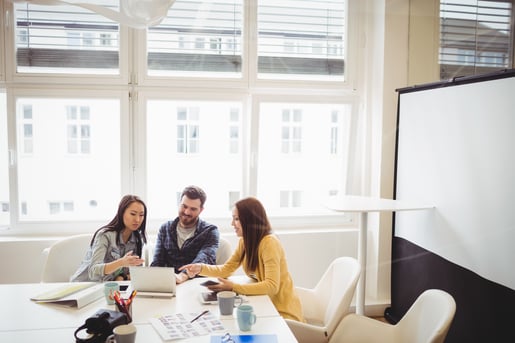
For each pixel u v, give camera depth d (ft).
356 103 9.09
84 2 5.15
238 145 9.27
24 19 8.38
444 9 7.88
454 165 7.32
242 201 6.49
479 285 6.83
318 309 6.96
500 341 6.47
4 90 8.61
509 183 6.26
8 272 8.71
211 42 8.85
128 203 7.25
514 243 6.20
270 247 6.27
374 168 9.11
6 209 8.95
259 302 5.75
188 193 7.77
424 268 8.05
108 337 4.59
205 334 4.76
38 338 4.62
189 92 9.11
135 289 5.98
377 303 9.04
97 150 9.12
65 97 8.86
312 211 9.45
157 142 9.21
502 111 6.36
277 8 8.58
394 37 8.61
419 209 8.14
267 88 9.14
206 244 7.70
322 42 8.91
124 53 8.92
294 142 9.20
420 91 8.14
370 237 9.22
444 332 4.56
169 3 5.16
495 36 7.56
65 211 9.17
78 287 6.02
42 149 8.95
